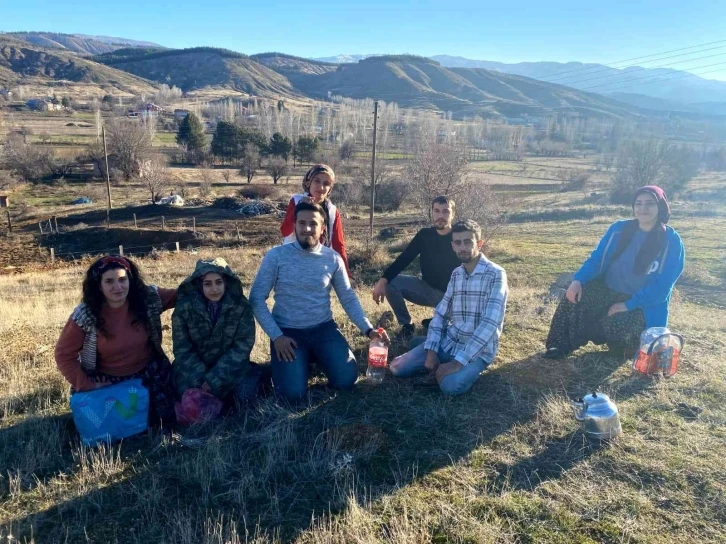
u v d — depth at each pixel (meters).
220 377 3.85
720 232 19.00
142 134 57.62
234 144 65.62
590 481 3.09
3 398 4.21
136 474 3.21
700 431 3.64
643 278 4.83
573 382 4.46
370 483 3.09
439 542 2.60
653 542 2.60
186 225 32.94
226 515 2.83
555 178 60.47
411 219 34.84
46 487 3.09
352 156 70.75
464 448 3.45
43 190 49.19
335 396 4.22
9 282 15.88
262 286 4.23
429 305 5.90
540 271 14.99
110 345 3.72
